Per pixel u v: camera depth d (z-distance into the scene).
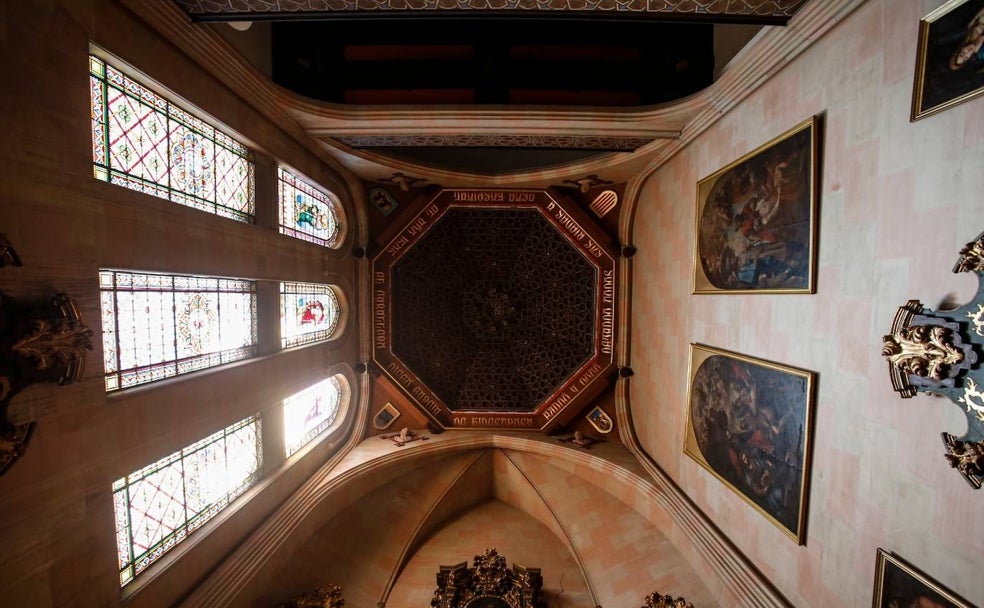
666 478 7.57
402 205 9.88
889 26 3.42
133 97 4.10
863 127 3.67
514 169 10.30
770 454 4.89
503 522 9.16
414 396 9.84
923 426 3.14
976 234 2.76
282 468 6.75
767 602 4.78
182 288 4.74
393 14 4.77
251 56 6.05
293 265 6.86
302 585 6.41
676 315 7.44
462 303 10.42
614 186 9.53
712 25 6.93
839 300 3.93
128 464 3.78
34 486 3.05
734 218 5.60
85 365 3.38
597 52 7.16
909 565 3.22
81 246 3.35
